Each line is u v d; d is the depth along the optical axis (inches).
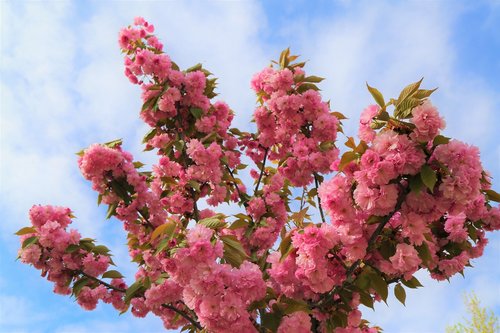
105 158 209.6
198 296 129.1
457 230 174.2
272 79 216.8
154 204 220.8
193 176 223.3
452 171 117.3
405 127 120.4
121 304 220.4
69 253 211.0
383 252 132.6
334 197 127.9
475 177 116.6
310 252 123.9
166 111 232.7
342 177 130.0
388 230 133.7
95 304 216.1
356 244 128.6
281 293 150.2
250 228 222.1
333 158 212.7
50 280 212.1
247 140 259.3
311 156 207.2
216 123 247.3
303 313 137.6
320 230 125.3
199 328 199.3
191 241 126.1
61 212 217.5
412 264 125.4
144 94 235.1
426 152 119.6
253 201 229.8
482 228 189.6
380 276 136.4
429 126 115.0
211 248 125.6
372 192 119.8
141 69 234.2
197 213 227.1
